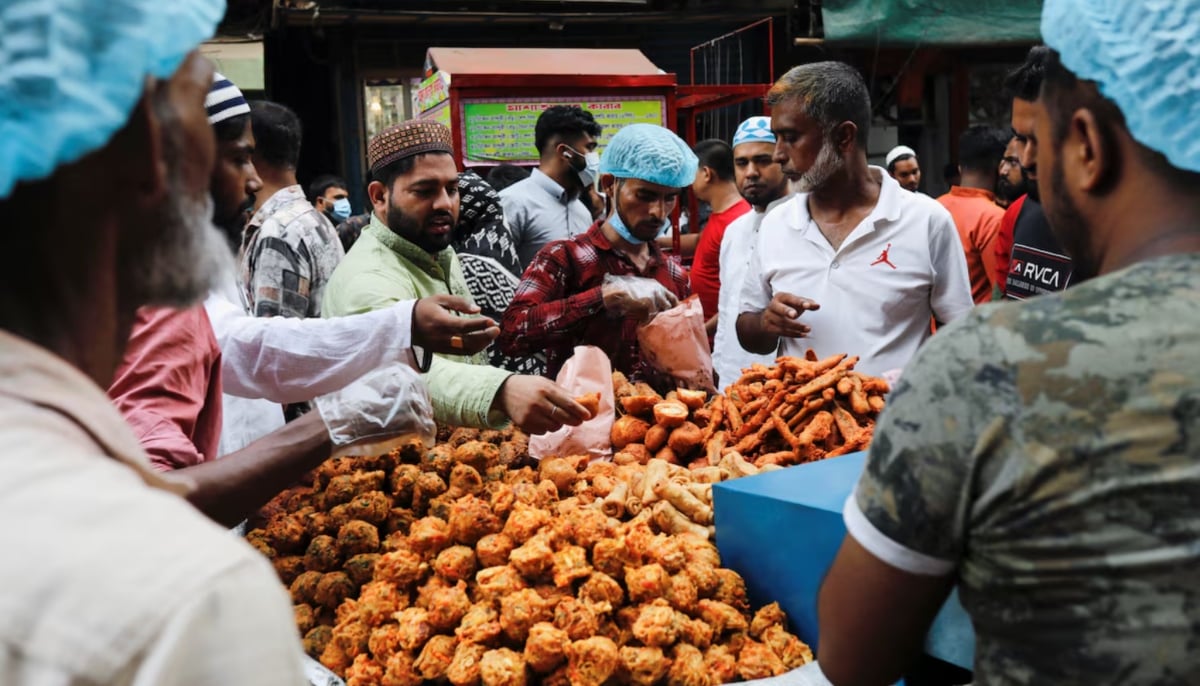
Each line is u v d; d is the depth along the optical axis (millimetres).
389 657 1703
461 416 2168
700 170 5113
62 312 684
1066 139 996
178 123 705
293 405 3215
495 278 3787
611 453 2475
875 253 2998
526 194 4512
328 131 8445
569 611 1640
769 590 1738
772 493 1704
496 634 1656
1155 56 866
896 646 994
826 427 2283
